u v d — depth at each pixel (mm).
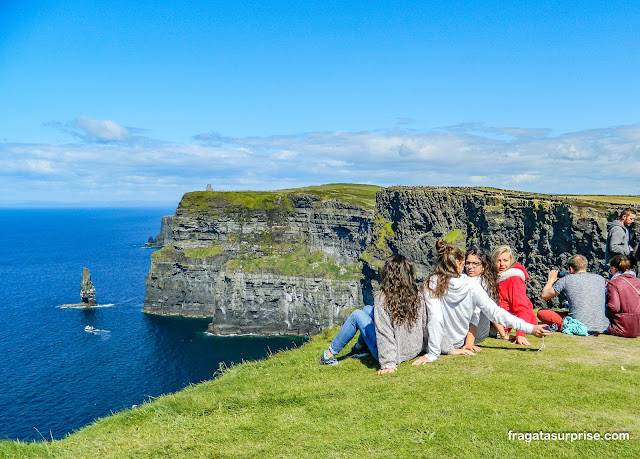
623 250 17984
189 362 123750
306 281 170625
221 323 169375
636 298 14391
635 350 13102
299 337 168375
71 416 86000
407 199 128375
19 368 112375
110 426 10922
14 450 9766
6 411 87688
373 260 138000
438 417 9148
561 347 13359
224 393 12211
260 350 141875
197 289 190750
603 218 73062
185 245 199750
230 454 8664
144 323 168125
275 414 10352
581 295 14969
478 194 109750
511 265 14570
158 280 189000
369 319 12867
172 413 11172
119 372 112312
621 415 8945
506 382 10570
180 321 178750
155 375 111562
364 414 9688
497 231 96812
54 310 179250
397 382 11117
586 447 7902
